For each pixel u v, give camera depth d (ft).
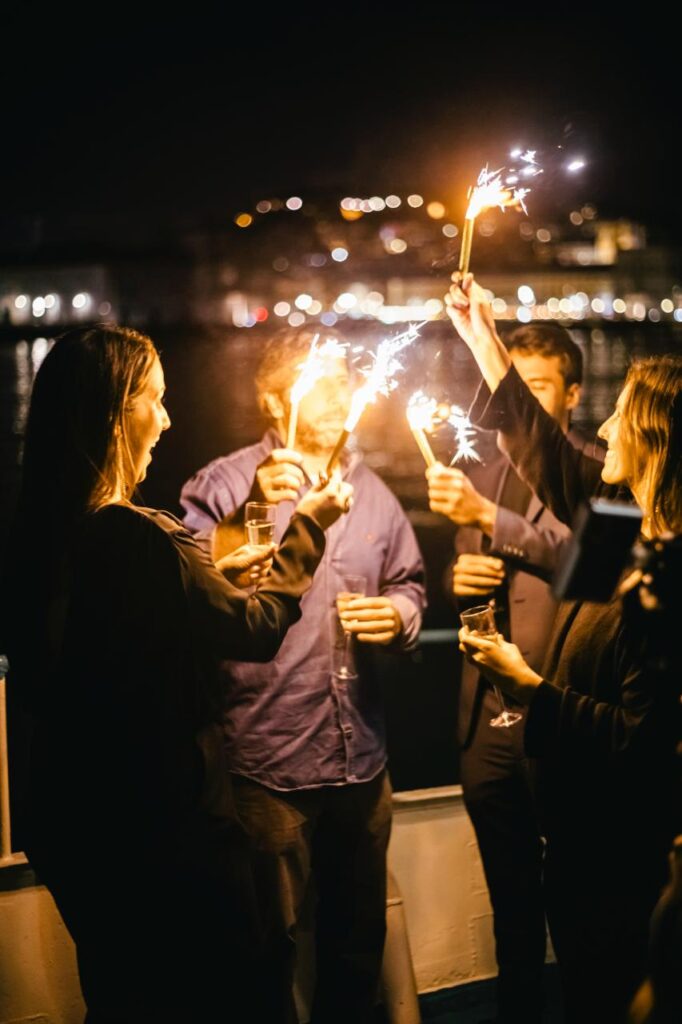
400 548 9.21
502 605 9.29
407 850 9.81
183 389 130.62
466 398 8.96
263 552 7.68
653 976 5.66
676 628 5.60
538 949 9.01
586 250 476.95
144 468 6.89
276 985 6.85
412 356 8.82
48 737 6.43
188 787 6.44
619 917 6.64
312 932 9.29
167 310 412.16
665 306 451.94
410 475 68.80
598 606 6.80
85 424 6.51
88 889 6.31
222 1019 6.41
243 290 486.38
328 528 8.20
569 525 8.48
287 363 8.77
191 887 6.33
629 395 6.81
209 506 9.07
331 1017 8.43
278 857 8.14
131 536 6.42
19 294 382.42
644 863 6.59
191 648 6.54
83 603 6.37
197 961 6.35
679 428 6.64
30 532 6.55
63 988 8.53
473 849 10.08
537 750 6.72
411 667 21.99
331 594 8.55
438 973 9.92
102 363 6.55
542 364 9.64
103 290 385.91
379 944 8.54
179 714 6.47
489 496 9.96
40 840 6.44
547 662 7.19
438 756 17.37
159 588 6.43
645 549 5.62
